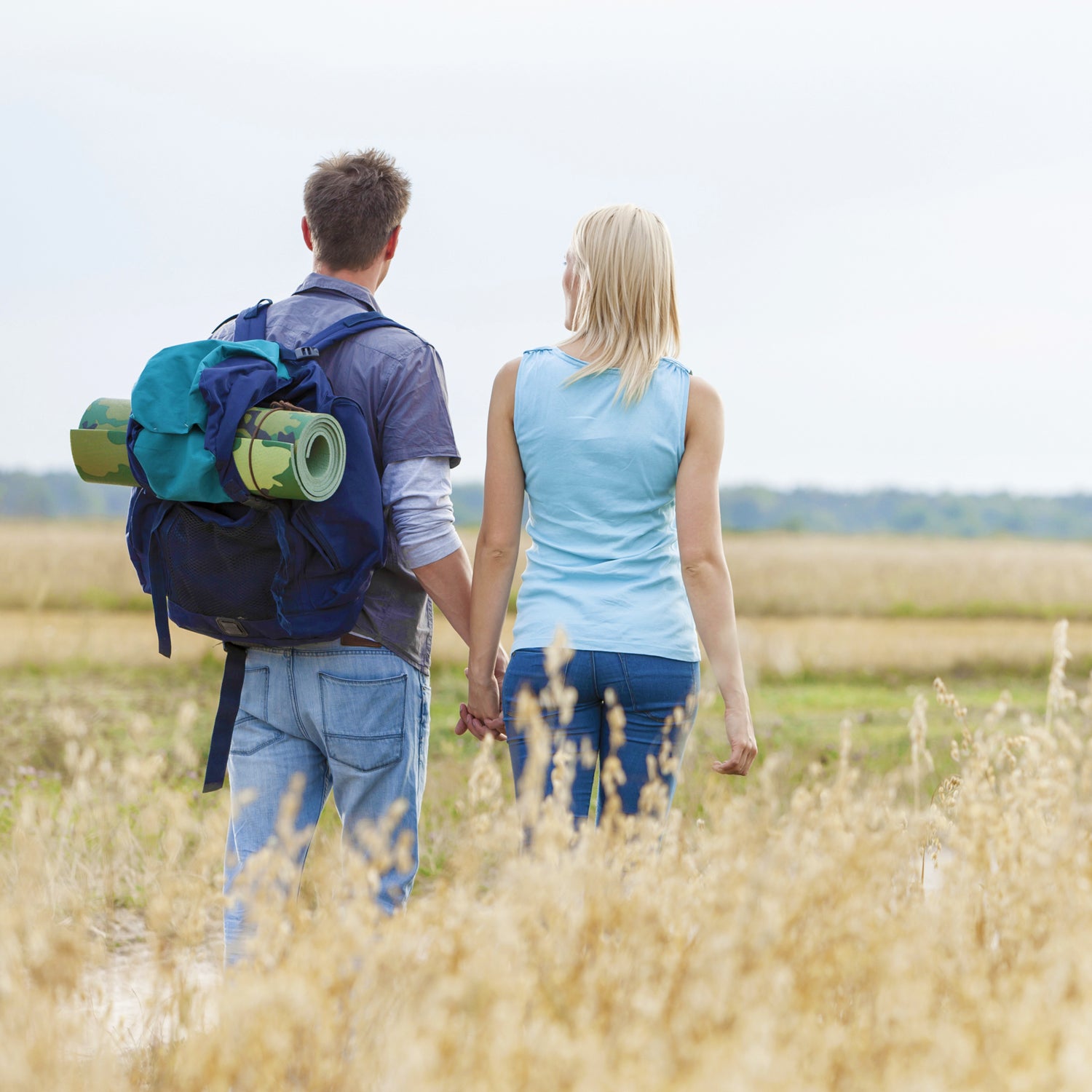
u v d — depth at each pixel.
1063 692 9.91
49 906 10.41
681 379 9.09
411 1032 5.89
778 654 47.78
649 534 9.07
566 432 8.99
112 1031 7.35
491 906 7.50
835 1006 7.14
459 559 9.53
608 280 9.05
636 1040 5.73
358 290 9.95
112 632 51.78
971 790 8.41
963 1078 5.79
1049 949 6.85
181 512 9.06
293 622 9.03
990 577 99.75
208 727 27.00
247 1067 6.07
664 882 7.46
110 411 9.44
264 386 8.85
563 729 8.84
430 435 9.45
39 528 159.12
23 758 20.94
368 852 9.23
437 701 35.56
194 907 7.32
